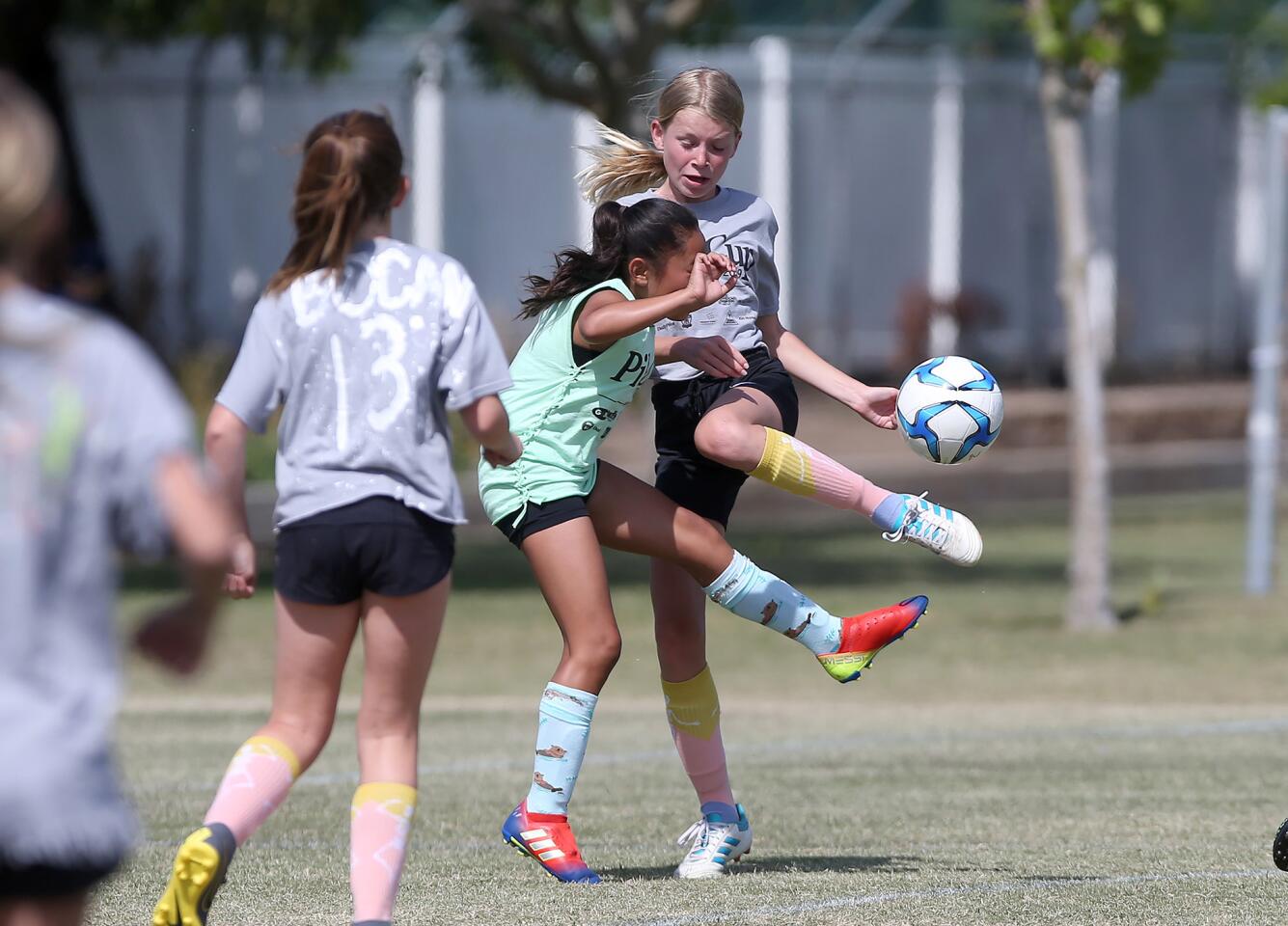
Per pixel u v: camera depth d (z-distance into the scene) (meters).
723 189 22.03
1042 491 97.12
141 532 10.27
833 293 112.31
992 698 45.56
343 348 14.96
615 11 66.69
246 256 104.94
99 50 96.88
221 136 104.50
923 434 21.53
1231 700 44.66
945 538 20.81
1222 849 22.88
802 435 99.06
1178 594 64.94
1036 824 25.38
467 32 77.12
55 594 10.05
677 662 21.42
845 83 111.31
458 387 14.91
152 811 26.12
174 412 10.39
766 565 71.62
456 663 52.66
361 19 73.12
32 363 10.10
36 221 9.94
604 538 20.56
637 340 19.75
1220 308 127.00
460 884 20.22
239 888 19.92
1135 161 122.31
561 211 106.69
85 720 10.05
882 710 42.75
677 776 31.36
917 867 21.52
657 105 21.91
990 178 116.56
